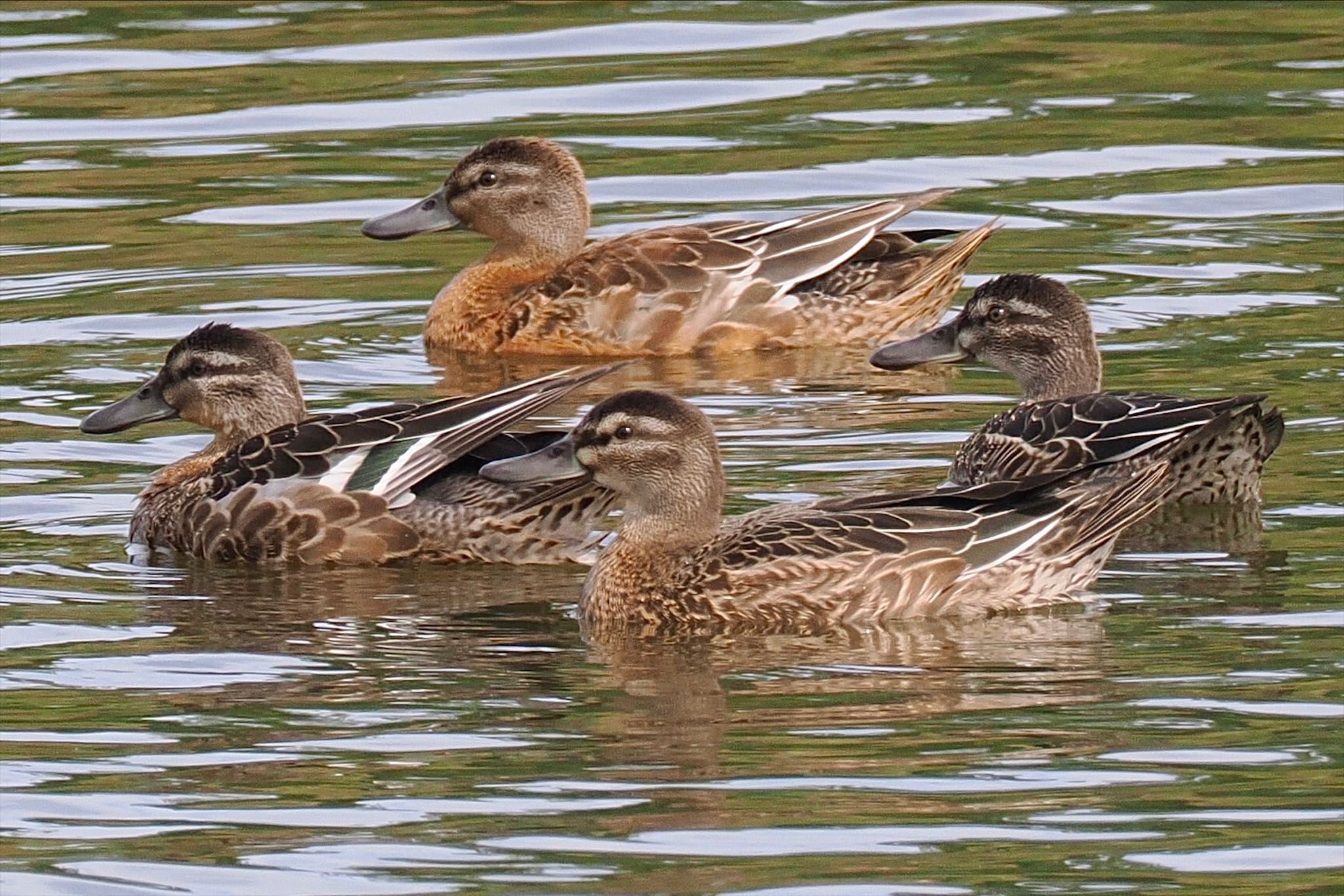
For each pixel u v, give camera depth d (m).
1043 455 16.12
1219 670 13.23
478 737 12.60
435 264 23.45
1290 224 23.03
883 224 21.69
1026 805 11.55
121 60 28.91
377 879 10.92
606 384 20.02
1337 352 19.27
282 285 22.25
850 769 12.04
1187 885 10.63
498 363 20.89
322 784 12.00
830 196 24.25
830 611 14.54
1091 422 16.17
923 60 28.83
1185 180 24.45
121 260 22.66
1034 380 18.44
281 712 13.00
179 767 12.23
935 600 14.60
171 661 13.83
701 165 25.23
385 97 27.53
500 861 11.09
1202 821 11.29
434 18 30.83
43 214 23.92
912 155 25.45
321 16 31.02
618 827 11.40
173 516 16.23
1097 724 12.52
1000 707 12.84
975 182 24.59
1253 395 15.82
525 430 18.41
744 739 12.48
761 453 17.42
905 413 18.58
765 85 28.00
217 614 14.78
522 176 21.89
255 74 28.41
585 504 16.03
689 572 14.71
